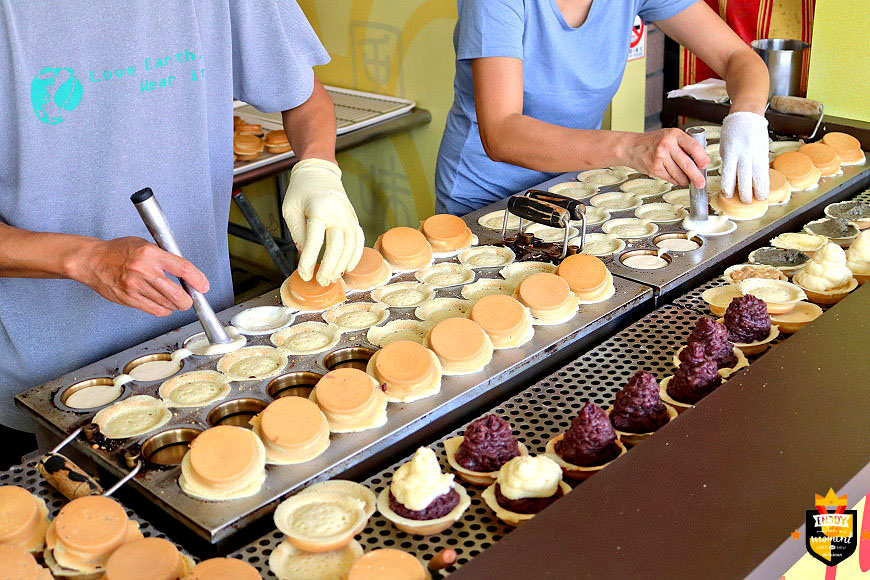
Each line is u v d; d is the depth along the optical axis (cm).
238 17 147
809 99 200
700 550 74
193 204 153
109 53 133
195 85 144
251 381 112
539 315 121
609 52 177
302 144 153
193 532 88
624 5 173
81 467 103
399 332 122
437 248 148
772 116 199
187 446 102
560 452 96
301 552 85
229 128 157
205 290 113
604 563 73
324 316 129
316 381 112
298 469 94
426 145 310
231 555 85
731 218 155
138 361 119
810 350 104
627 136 150
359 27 314
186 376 113
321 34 330
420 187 319
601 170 185
